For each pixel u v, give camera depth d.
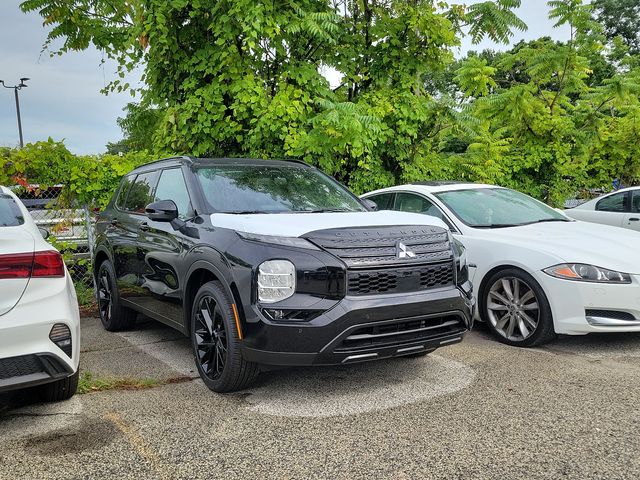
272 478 2.79
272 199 4.72
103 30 9.73
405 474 2.80
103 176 7.34
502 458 2.95
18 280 3.19
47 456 3.05
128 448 3.14
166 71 8.31
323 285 3.58
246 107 7.62
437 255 3.98
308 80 8.23
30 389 3.88
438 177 9.80
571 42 11.60
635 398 3.78
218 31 7.48
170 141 8.17
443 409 3.63
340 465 2.90
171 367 4.72
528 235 5.46
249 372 3.84
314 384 4.18
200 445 3.16
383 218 4.20
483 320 5.51
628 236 5.54
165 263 4.71
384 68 9.12
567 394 3.87
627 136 12.47
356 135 7.25
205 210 4.45
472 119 9.16
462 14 9.70
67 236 7.36
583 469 2.82
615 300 4.69
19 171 6.95
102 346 5.49
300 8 7.86
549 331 4.95
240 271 3.72
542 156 10.79
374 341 3.68
